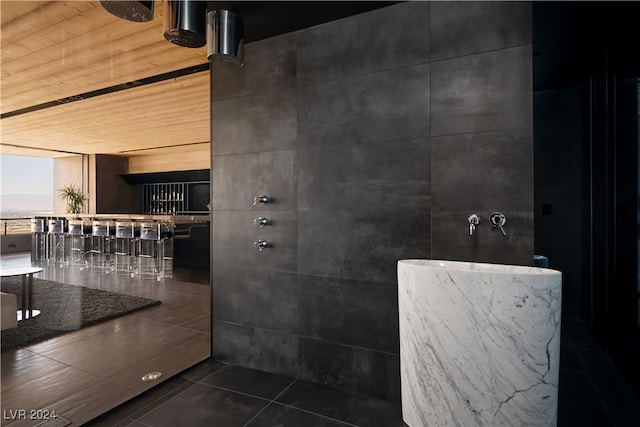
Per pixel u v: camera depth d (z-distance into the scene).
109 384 2.34
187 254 5.57
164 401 2.17
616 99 2.58
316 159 2.44
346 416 2.02
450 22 2.05
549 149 4.01
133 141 7.63
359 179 2.29
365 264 2.28
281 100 2.57
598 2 2.23
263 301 2.63
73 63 3.52
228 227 2.79
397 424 1.93
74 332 3.29
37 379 2.39
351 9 2.24
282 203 2.56
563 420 1.97
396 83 2.18
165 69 3.69
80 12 2.62
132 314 3.87
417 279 1.71
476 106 1.97
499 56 1.93
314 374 2.44
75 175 9.86
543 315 1.47
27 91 4.29
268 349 2.61
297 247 2.50
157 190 10.06
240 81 2.74
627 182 2.42
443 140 2.05
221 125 2.82
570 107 3.92
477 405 1.53
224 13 2.22
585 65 3.29
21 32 2.88
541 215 4.04
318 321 2.43
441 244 2.05
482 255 1.94
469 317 1.55
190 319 3.71
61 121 5.83
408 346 1.77
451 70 2.04
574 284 3.90
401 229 2.16
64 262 6.98
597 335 3.09
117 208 9.92
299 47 2.50
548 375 1.48
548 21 2.45
